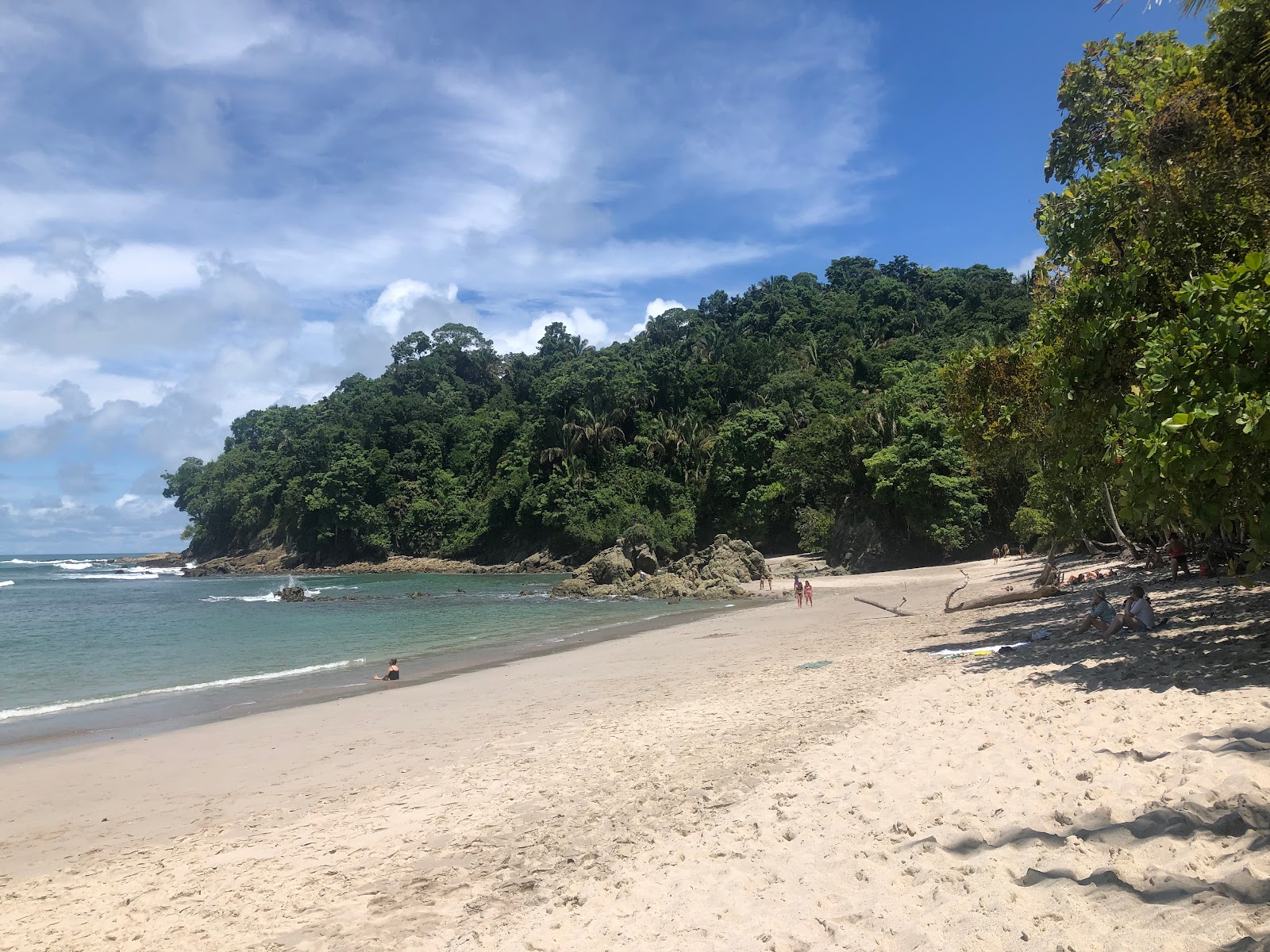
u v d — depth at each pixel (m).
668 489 83.19
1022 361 15.41
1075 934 3.87
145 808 10.30
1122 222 11.86
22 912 7.06
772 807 6.90
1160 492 8.17
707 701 13.27
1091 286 11.09
